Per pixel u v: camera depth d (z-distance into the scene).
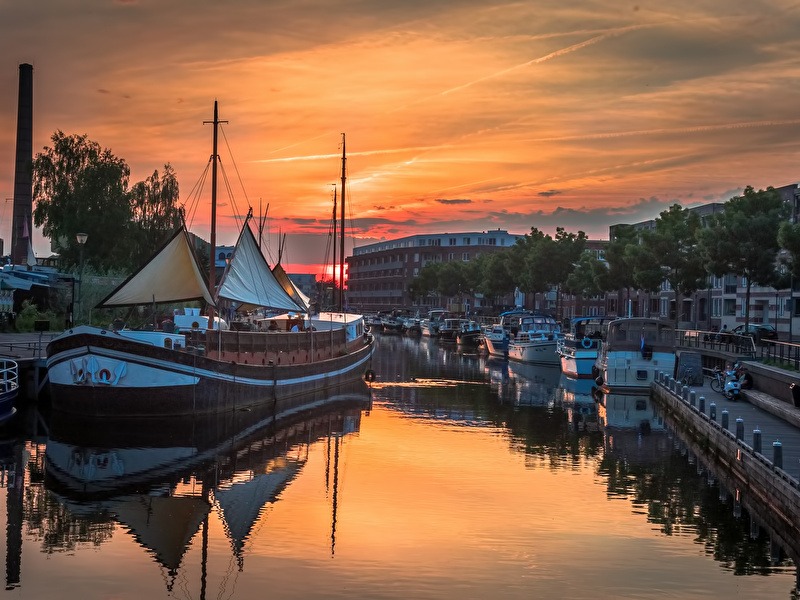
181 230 39.06
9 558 18.00
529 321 80.81
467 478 25.88
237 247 44.25
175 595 15.98
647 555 18.78
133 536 19.62
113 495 23.28
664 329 48.12
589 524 21.06
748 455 23.94
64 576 16.97
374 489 24.33
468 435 33.69
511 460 28.78
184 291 38.38
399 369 64.81
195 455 28.67
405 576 17.14
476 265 132.88
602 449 31.05
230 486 24.53
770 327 67.94
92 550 18.59
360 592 16.25
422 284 161.75
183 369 34.56
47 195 74.75
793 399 31.95
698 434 32.00
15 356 38.47
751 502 23.22
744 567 18.05
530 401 45.12
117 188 75.06
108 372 33.31
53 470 25.97
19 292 60.91
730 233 55.53
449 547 19.06
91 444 29.84
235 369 37.62
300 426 35.16
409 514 21.70
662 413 40.81
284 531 20.14
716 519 21.66
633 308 112.50
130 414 34.09
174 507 22.19
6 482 24.38
